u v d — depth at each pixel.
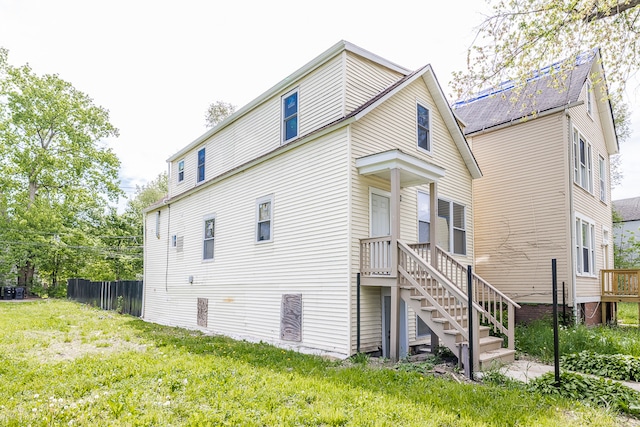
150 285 15.96
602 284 13.12
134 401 4.62
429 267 6.96
